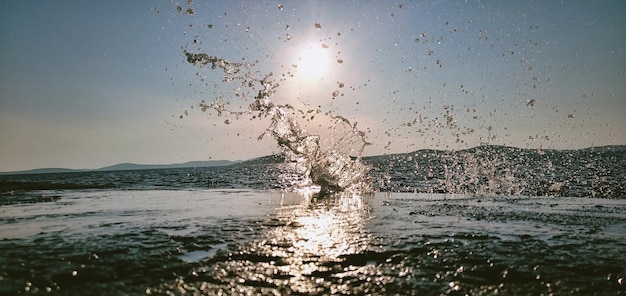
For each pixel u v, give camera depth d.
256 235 1.74
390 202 3.19
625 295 0.98
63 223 2.19
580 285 1.06
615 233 1.78
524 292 1.01
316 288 1.05
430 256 1.37
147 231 1.87
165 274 1.16
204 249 1.49
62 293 1.00
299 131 4.14
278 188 5.20
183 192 4.71
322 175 4.30
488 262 1.28
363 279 1.13
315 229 1.89
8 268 1.20
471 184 5.15
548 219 2.21
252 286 1.07
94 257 1.35
